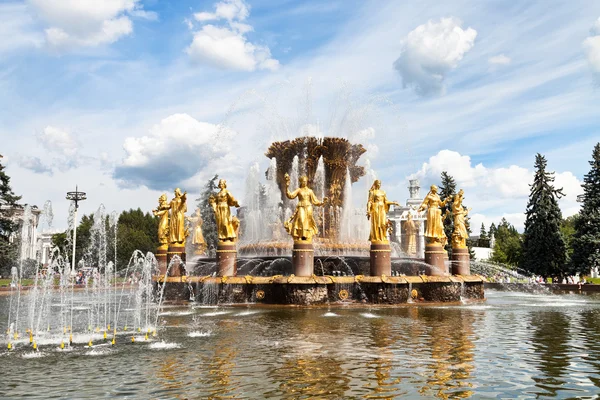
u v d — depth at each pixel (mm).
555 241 51281
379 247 22344
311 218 21859
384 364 9383
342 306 20672
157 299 24984
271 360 9812
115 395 7555
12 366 9680
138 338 12859
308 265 21547
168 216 28266
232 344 11695
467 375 8539
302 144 26984
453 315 17562
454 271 26719
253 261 25156
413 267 25688
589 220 48125
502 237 92250
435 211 25000
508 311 18969
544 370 8898
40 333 14359
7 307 25234
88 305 25109
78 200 49844
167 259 27000
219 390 7707
